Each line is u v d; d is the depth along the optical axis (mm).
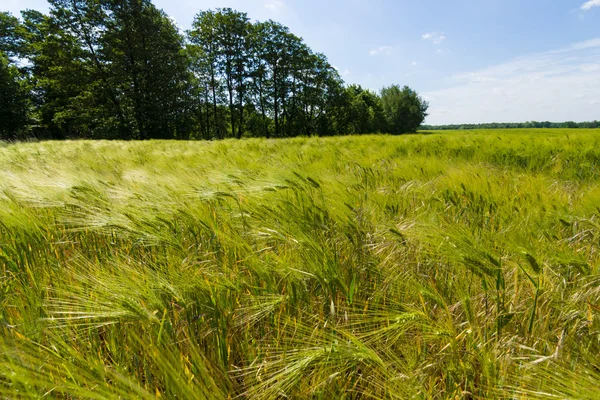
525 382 1225
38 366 1136
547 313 1597
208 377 1227
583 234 2270
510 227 2363
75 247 2629
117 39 33531
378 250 2195
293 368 1268
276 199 2955
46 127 40812
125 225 2469
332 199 3002
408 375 1271
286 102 47812
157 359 1238
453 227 2021
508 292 1800
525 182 4078
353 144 10789
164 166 6059
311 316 1658
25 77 40469
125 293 1580
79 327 1570
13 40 40594
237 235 2318
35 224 2645
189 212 2754
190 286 1764
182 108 38719
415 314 1467
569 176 5160
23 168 5590
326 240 2238
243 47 44844
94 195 3170
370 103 63500
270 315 1774
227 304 1752
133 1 34375
